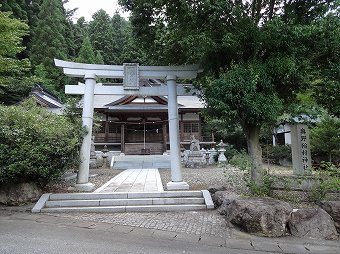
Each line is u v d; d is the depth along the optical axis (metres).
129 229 5.69
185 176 12.28
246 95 6.84
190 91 10.23
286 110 9.08
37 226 5.80
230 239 5.17
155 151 24.83
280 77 7.36
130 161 20.00
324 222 5.46
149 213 6.96
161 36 9.90
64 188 8.90
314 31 6.86
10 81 13.51
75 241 4.90
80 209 7.09
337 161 13.55
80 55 35.81
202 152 19.12
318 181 6.89
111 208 7.14
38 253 4.30
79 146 8.89
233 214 5.80
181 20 8.48
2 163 7.45
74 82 33.97
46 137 7.91
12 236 5.11
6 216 6.61
